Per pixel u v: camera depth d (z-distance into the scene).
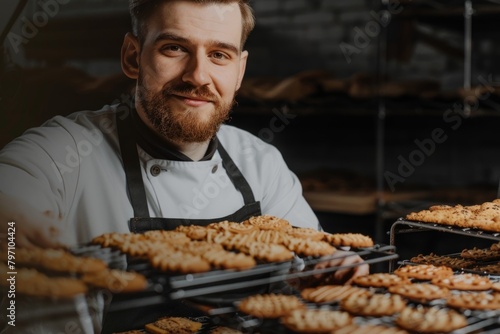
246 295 1.75
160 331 1.64
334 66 4.73
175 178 2.03
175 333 1.63
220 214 2.10
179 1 1.86
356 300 1.52
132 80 3.33
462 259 2.05
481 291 1.67
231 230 1.80
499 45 3.96
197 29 1.86
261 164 2.34
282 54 4.88
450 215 1.92
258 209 2.16
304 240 1.74
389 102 4.15
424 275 1.75
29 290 1.33
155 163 2.01
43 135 1.96
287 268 1.63
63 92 2.92
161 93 1.92
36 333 1.55
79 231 1.96
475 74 4.05
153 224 1.94
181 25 1.86
